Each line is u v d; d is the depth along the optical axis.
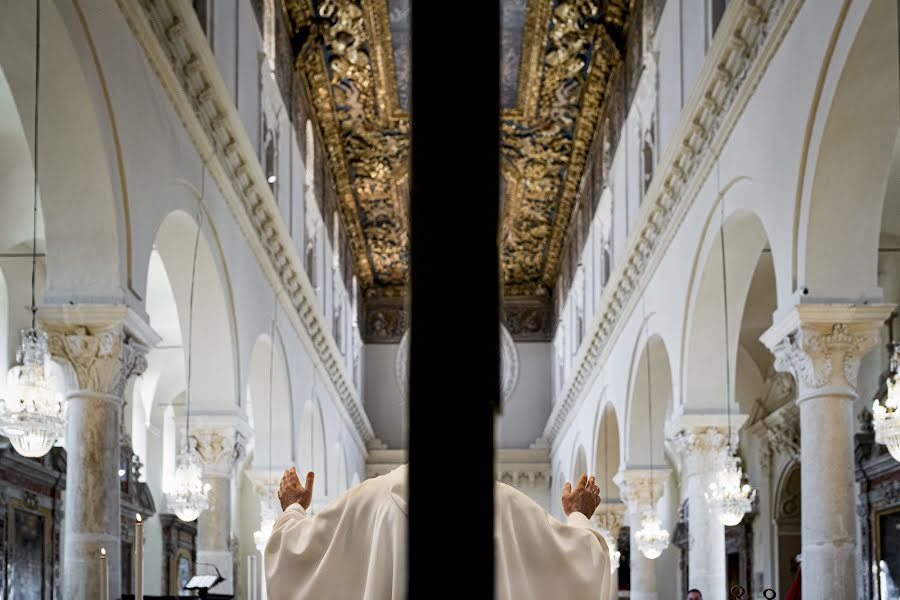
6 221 16.84
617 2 19.72
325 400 25.84
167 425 26.36
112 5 9.93
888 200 16.17
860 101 9.55
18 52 9.12
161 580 24.66
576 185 28.20
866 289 10.22
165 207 11.84
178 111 12.27
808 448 10.30
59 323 10.09
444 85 1.42
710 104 13.20
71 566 10.03
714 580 14.81
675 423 15.30
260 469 20.20
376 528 3.00
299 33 20.89
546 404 37.25
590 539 3.04
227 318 14.95
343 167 27.38
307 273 22.97
